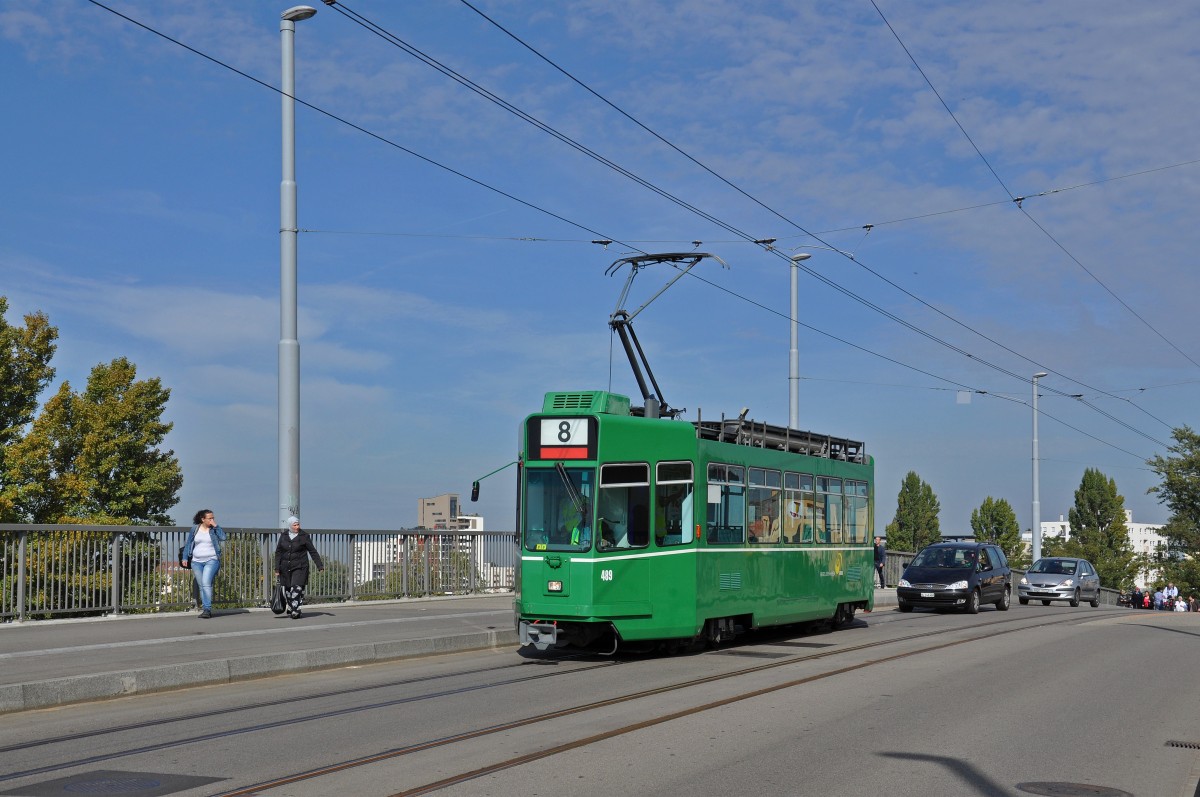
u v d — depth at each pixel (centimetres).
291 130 2047
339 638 1714
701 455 1823
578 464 1700
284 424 2042
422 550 2769
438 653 1750
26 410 3903
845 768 911
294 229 2047
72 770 875
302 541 2067
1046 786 868
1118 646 2097
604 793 810
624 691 1338
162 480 3938
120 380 3962
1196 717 1239
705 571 1808
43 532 1923
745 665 1650
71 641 1625
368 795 793
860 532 2538
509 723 1095
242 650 1528
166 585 2136
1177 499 7356
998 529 11906
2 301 3891
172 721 1099
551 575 1683
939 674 1573
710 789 828
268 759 916
